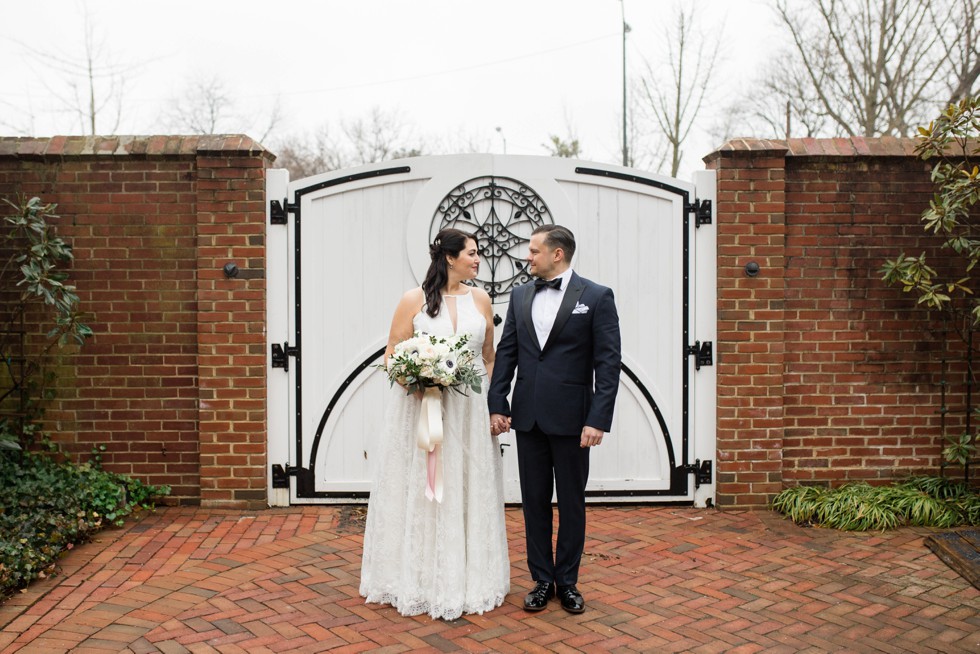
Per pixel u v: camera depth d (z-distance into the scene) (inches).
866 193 213.6
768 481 213.3
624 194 213.3
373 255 212.1
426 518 147.8
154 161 208.5
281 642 134.3
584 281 150.4
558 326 147.0
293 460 213.2
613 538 191.2
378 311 212.7
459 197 211.5
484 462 149.7
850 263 214.4
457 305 152.9
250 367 208.2
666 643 136.2
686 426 215.6
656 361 215.2
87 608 146.6
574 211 212.7
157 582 159.6
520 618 145.9
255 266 207.0
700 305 214.2
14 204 206.4
